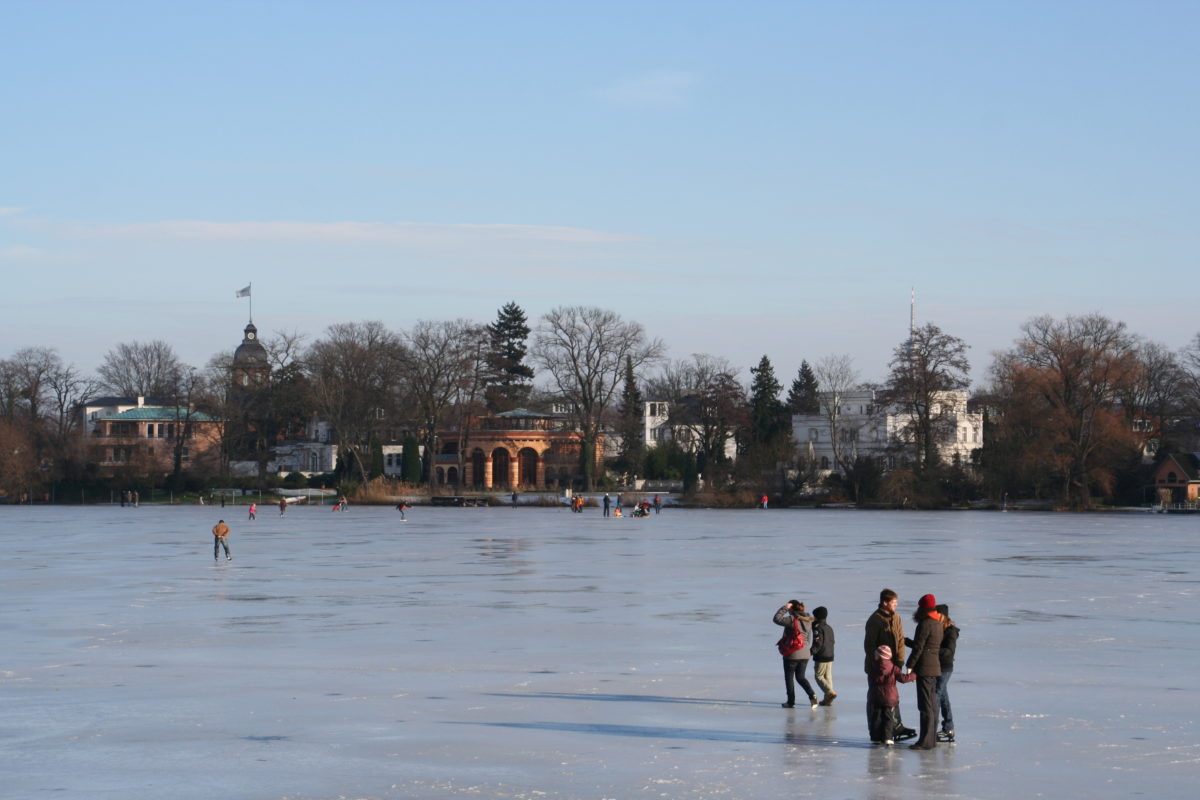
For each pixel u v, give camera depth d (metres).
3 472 196.75
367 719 28.95
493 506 182.25
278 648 40.22
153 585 61.28
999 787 23.02
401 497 189.88
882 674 26.20
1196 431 199.12
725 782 23.36
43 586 60.75
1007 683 34.03
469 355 198.88
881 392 182.75
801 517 148.38
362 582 62.78
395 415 199.75
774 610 50.66
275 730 27.78
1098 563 75.56
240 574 67.50
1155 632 44.47
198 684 33.50
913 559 78.75
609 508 166.50
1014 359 172.12
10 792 22.75
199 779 23.62
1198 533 110.69
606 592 57.81
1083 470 164.38
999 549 88.75
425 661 37.56
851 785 23.14
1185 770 24.28
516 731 27.70
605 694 32.16
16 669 36.00
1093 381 164.12
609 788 22.94
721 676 34.97
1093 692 32.62
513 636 43.03
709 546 91.75
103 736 27.19
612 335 195.88
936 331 178.75
